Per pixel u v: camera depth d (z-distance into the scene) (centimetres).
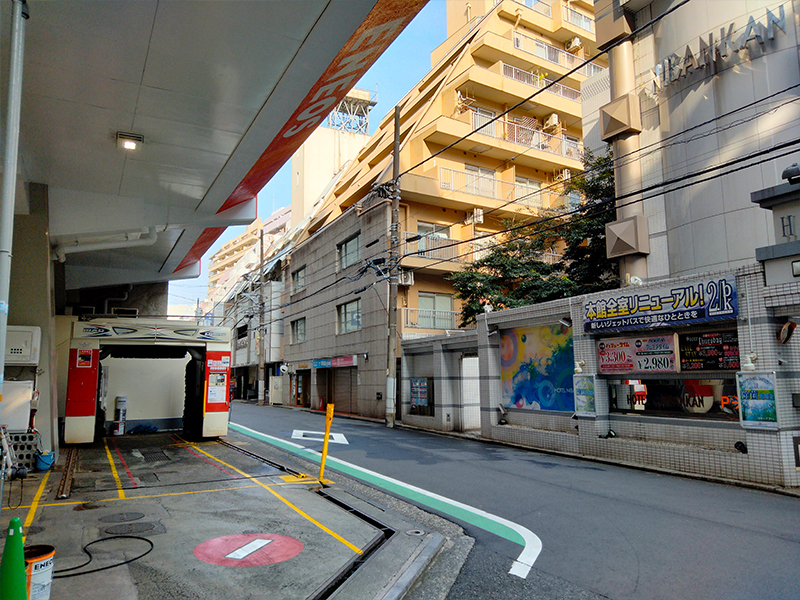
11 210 458
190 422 1559
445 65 3319
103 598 451
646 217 1642
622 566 570
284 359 3909
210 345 1502
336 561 559
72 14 611
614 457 1199
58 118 853
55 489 866
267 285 4331
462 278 2370
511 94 2939
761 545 621
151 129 898
